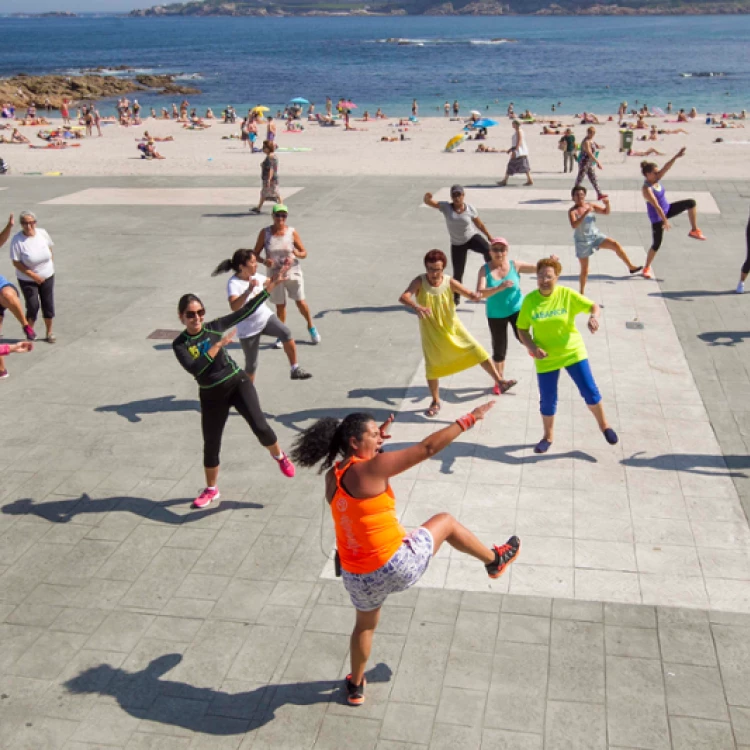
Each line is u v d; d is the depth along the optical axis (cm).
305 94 7262
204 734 462
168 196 2067
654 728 452
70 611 567
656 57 11600
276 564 614
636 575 584
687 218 1675
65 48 18375
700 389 891
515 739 450
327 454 456
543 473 726
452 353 823
